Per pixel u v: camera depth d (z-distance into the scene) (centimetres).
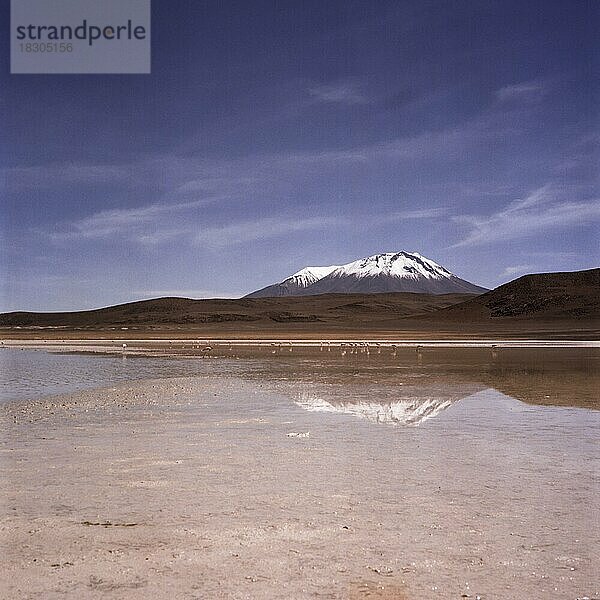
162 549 600
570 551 593
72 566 563
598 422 1301
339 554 588
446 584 527
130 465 914
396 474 865
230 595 509
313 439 1113
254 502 738
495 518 682
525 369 2698
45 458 960
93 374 2564
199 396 1758
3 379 2372
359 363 3102
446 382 2144
